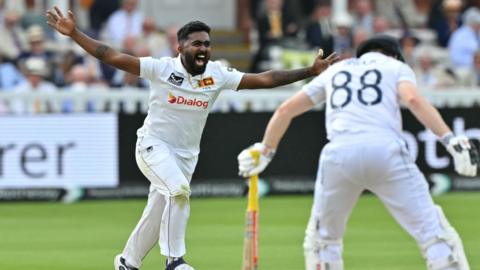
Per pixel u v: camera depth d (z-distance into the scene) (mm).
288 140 52844
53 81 60000
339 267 25375
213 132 52594
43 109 53906
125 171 52375
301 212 46969
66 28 26812
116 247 37625
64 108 53938
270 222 43812
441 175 53250
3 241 39438
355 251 36219
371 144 24625
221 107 54344
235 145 52594
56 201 52250
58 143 52125
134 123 52156
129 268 28469
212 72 27531
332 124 25297
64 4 71938
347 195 25125
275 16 65562
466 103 55219
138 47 62000
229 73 27703
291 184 52938
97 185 52344
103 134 52156
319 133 52906
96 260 34688
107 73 60781
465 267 24359
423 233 24500
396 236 39719
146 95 53625
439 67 63344
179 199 27281
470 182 53438
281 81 27734
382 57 25766
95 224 44062
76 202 52188
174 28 64938
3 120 52000
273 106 54438
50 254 36094
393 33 69188
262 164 26234
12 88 59094
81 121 52062
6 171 52156
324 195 25188
